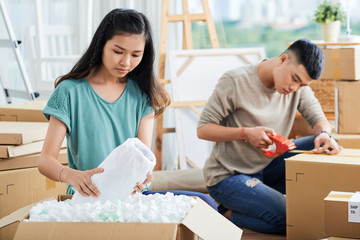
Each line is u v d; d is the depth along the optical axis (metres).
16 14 3.41
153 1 3.54
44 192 2.03
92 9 3.56
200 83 3.32
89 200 1.35
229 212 2.25
